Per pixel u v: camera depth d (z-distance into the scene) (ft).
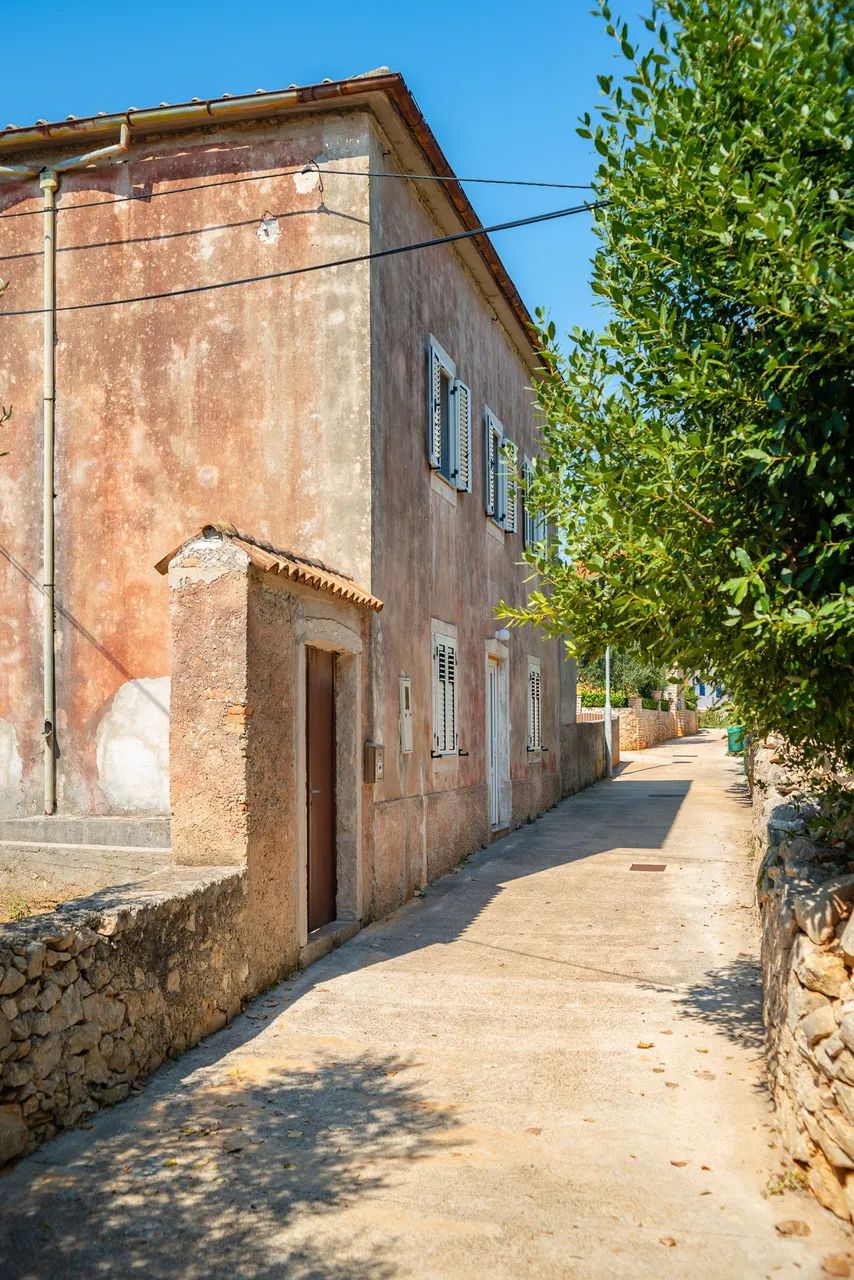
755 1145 15.61
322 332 32.22
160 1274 12.23
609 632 16.97
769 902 19.30
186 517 33.09
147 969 18.62
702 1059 19.30
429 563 38.47
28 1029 15.46
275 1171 14.83
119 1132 16.12
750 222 12.59
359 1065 19.16
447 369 40.96
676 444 14.88
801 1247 12.68
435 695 39.04
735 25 14.34
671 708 156.25
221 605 23.20
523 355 57.11
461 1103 17.38
